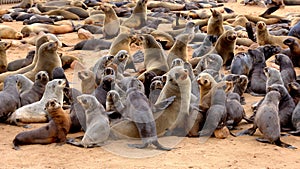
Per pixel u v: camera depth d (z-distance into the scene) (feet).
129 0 156.76
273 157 40.16
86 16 126.62
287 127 46.85
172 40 81.87
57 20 119.44
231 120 46.57
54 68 58.70
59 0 142.00
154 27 97.19
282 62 59.62
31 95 51.39
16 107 49.16
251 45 83.25
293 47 70.54
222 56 71.61
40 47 61.26
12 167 38.11
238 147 42.37
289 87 50.31
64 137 43.16
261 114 43.86
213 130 44.52
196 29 90.33
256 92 58.23
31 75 60.64
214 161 39.27
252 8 147.84
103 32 90.99
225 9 136.46
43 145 42.80
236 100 47.96
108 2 146.92
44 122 49.01
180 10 137.49
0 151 41.37
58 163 38.88
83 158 39.96
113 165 38.45
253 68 60.49
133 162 39.06
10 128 47.47
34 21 110.83
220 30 84.99
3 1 161.07
